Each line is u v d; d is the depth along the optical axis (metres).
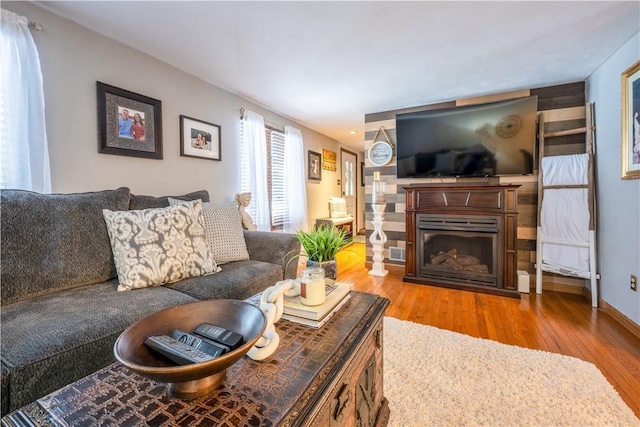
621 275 2.13
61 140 1.76
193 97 2.61
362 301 1.27
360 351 0.96
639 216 1.92
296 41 2.04
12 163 1.54
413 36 1.97
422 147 3.30
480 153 3.03
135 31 1.92
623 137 2.05
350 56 2.25
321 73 2.57
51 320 1.07
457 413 1.26
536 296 2.73
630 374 1.51
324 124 4.42
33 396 0.87
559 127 2.79
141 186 2.21
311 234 1.38
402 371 1.55
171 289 1.50
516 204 2.71
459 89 2.95
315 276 1.12
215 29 1.89
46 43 1.69
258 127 3.26
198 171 2.67
